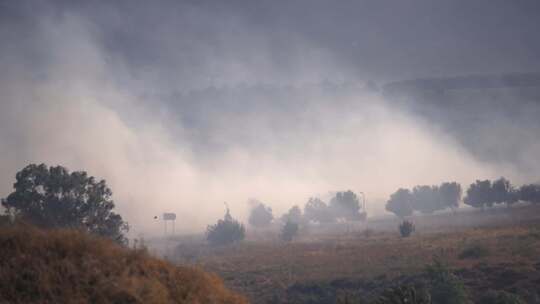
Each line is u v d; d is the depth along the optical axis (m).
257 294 53.25
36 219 57.91
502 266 56.88
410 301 24.81
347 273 60.84
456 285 43.25
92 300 15.45
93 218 62.53
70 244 17.62
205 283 18.86
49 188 62.94
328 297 49.78
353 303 29.11
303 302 48.81
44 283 15.36
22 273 15.64
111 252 18.28
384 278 55.38
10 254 16.47
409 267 60.25
